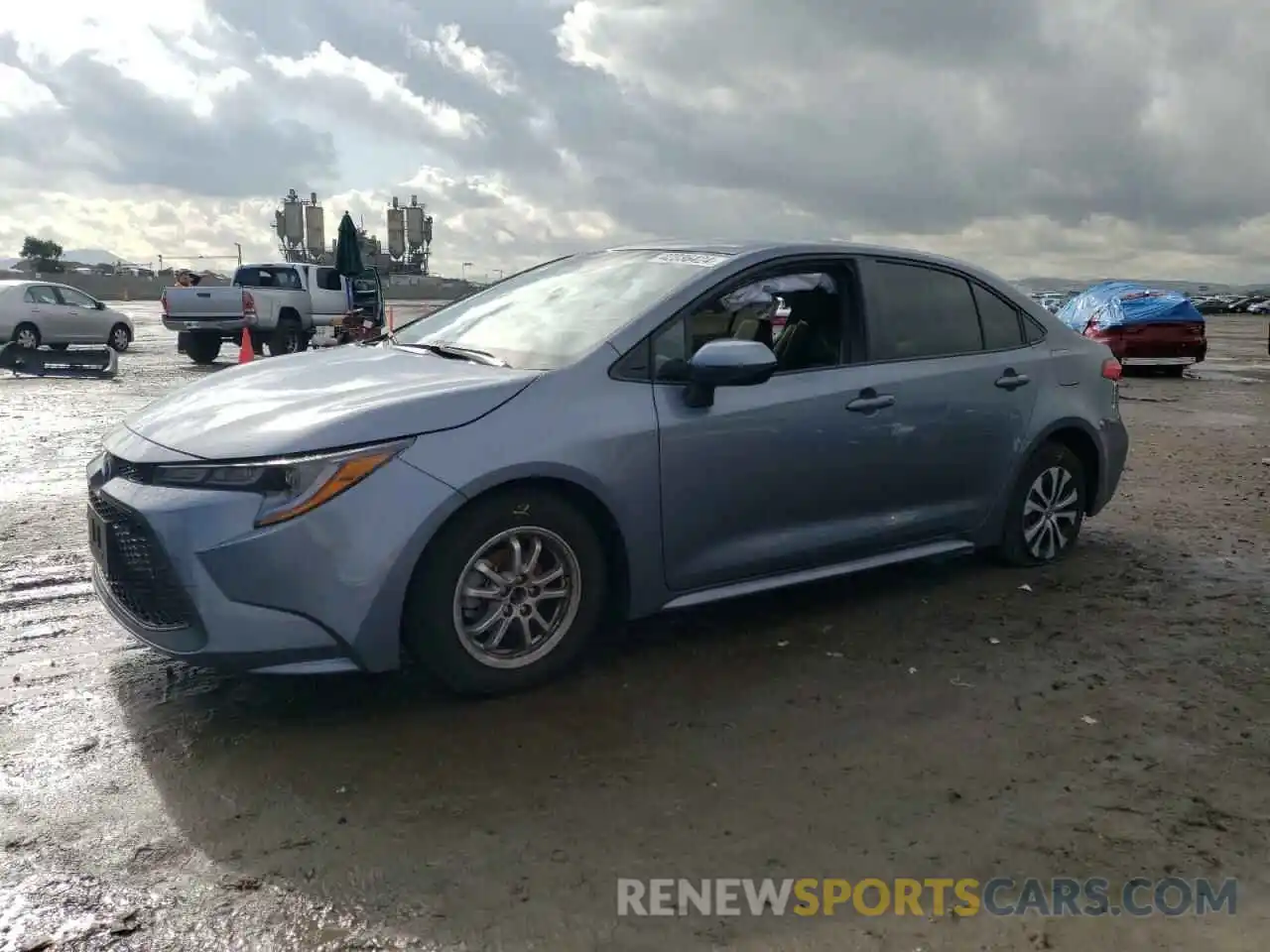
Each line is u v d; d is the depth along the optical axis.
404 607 3.53
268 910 2.54
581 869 2.74
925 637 4.47
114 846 2.81
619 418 3.83
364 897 2.60
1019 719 3.68
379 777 3.19
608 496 3.79
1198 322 18.66
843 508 4.54
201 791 3.10
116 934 2.44
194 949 2.40
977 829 2.96
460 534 3.53
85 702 3.71
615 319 4.09
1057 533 5.55
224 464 3.36
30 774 3.19
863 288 4.69
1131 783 3.24
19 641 4.32
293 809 3.01
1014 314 5.30
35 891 2.60
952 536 5.10
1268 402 14.59
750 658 4.19
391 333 5.08
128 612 3.61
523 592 3.72
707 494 4.07
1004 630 4.57
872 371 4.60
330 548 3.32
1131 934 2.52
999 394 5.06
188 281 23.19
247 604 3.30
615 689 3.87
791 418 4.26
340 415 3.47
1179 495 7.64
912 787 3.19
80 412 11.88
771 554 4.31
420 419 3.50
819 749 3.43
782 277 4.48
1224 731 3.61
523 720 3.60
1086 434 5.53
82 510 6.70
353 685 3.87
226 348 24.28
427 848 2.82
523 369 3.93
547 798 3.09
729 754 3.38
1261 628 4.64
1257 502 7.39
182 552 3.31
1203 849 2.88
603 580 3.91
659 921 2.53
